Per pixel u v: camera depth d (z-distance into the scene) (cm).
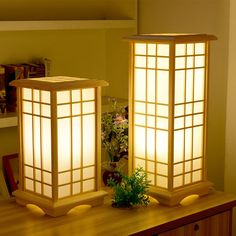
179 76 179
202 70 187
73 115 172
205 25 233
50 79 179
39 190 178
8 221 168
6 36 238
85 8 265
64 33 258
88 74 272
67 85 166
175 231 171
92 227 163
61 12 257
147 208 180
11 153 249
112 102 257
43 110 170
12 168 241
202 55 185
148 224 165
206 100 190
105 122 209
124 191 181
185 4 241
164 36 176
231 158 225
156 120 184
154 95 182
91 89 176
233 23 217
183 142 185
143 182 183
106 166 208
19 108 180
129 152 194
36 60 250
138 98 188
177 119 181
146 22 262
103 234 157
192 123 187
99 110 179
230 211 189
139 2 263
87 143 179
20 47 244
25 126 180
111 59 275
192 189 188
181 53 178
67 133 172
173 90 176
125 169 222
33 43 248
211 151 239
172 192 182
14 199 191
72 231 159
